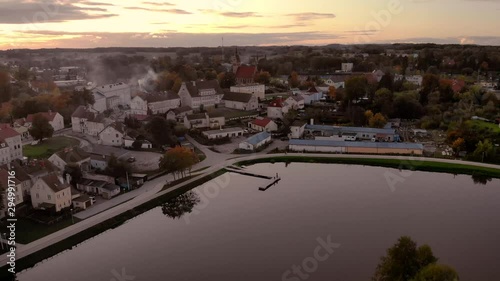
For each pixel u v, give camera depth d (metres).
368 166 151.88
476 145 156.62
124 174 132.00
